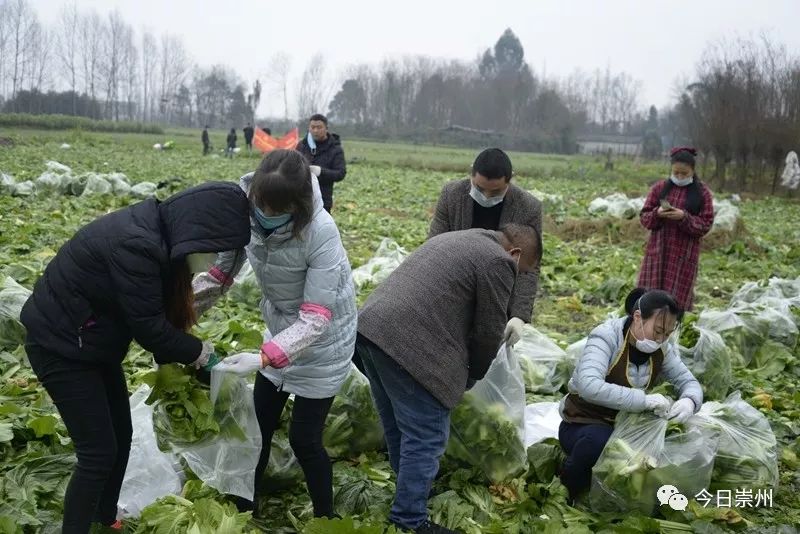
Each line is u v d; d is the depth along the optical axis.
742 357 6.85
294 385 3.70
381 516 4.08
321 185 9.96
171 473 4.02
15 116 56.34
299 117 105.69
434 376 3.78
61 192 16.23
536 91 104.75
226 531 3.40
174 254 3.14
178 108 115.50
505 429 4.38
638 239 15.24
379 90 104.31
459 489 4.37
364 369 4.23
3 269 7.69
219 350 5.30
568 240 15.68
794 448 5.24
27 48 94.19
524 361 5.89
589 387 4.32
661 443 4.19
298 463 4.28
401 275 3.93
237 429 3.73
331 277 3.50
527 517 4.20
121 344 3.30
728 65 36.50
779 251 14.70
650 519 4.01
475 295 3.86
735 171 35.16
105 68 104.94
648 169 46.53
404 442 3.90
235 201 3.22
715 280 11.86
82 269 3.14
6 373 5.54
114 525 3.70
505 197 4.84
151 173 25.48
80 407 3.24
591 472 4.38
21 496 3.76
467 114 100.06
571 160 57.19
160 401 3.68
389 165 40.62
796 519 4.39
